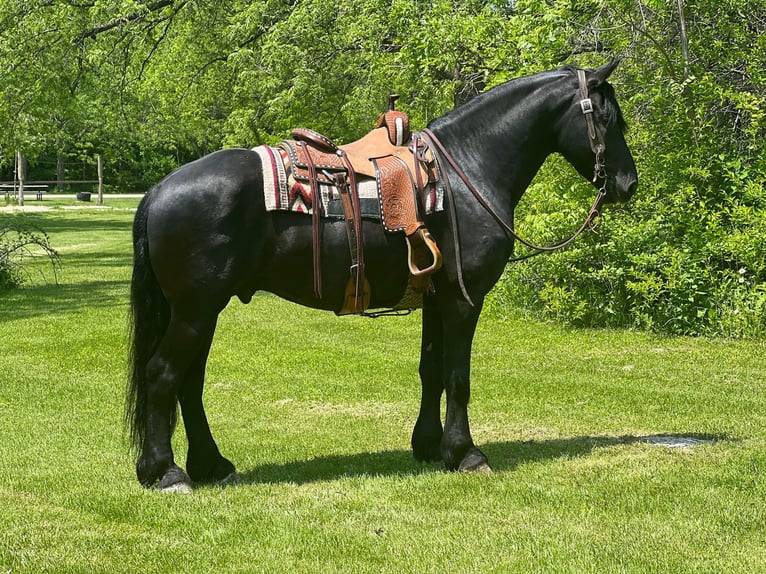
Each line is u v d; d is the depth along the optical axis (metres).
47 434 7.12
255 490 5.39
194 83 23.17
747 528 4.69
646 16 12.48
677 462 5.93
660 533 4.61
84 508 5.13
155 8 21.59
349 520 4.85
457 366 5.69
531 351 10.73
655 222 12.01
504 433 7.07
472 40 13.96
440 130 5.79
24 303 15.16
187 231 5.14
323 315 13.80
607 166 5.82
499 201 5.72
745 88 12.69
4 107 20.44
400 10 14.75
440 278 5.64
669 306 11.60
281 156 5.34
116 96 23.95
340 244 5.34
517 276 13.05
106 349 11.10
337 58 19.67
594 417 7.54
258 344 11.40
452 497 5.21
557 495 5.22
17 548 4.48
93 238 28.56
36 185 52.94
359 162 5.48
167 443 5.37
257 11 19.86
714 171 12.21
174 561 4.32
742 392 8.38
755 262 11.38
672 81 11.53
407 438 6.96
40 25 20.39
